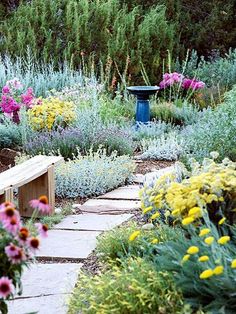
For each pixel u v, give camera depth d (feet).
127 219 19.58
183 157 24.44
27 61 38.96
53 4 40.75
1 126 28.71
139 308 12.04
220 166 16.06
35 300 14.26
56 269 15.94
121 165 24.32
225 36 46.26
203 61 42.96
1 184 18.03
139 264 13.30
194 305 11.91
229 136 23.36
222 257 12.24
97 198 22.33
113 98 38.78
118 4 42.86
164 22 42.37
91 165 23.21
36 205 11.39
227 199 14.76
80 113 29.43
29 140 27.68
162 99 38.50
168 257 12.82
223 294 11.84
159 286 12.17
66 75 36.65
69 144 26.32
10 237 10.63
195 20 46.91
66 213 20.59
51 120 28.66
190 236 14.43
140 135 31.24
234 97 26.00
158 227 16.20
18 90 33.35
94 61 39.68
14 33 40.14
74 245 17.51
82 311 12.69
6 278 10.21
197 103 37.50
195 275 12.18
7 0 43.78
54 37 40.24
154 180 20.62
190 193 14.28
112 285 12.66
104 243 16.21
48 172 20.20
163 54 42.45
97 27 40.83
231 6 46.60
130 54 40.73
